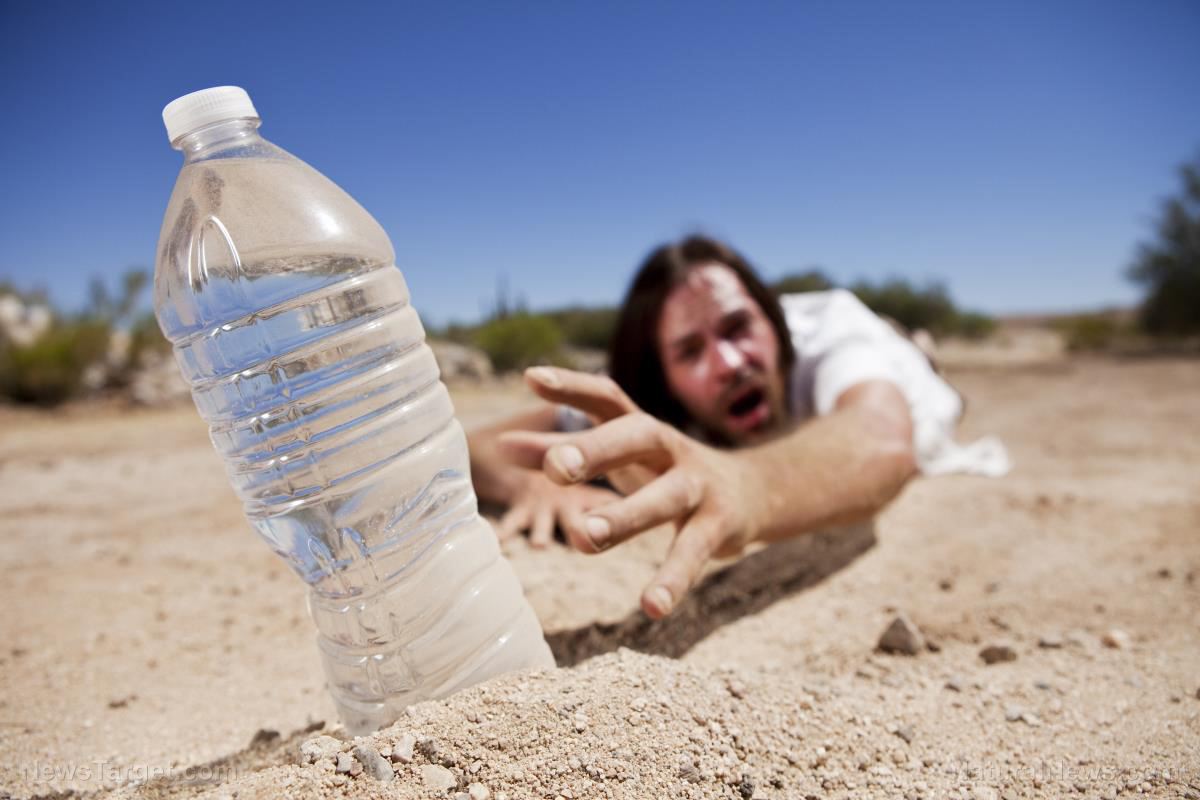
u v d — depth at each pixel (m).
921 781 0.25
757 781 0.24
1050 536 0.60
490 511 0.68
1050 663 0.37
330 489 0.26
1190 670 0.35
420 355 0.28
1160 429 1.13
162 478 1.13
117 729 0.35
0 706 0.38
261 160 0.28
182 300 0.26
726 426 0.67
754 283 0.68
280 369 0.26
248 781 0.22
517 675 0.26
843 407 0.51
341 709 0.27
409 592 0.26
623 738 0.24
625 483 0.37
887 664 0.38
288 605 0.53
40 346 3.02
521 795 0.22
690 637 0.43
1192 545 0.55
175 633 0.48
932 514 0.67
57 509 0.92
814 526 0.39
